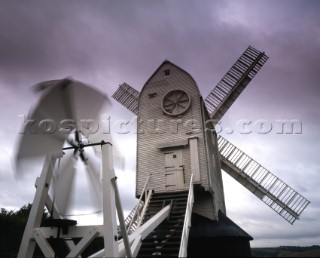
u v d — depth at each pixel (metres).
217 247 13.16
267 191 18.95
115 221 6.88
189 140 15.13
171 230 11.35
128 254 7.52
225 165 20.61
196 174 14.15
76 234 7.15
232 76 21.36
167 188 14.54
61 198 7.45
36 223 7.18
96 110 7.43
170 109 16.44
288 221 18.12
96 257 8.05
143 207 13.05
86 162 7.73
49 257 6.66
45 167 7.62
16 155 5.93
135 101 21.33
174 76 17.31
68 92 6.87
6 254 15.90
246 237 13.35
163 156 15.42
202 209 14.58
